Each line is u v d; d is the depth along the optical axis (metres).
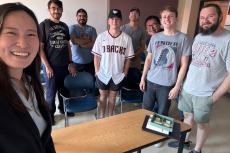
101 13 4.67
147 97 2.68
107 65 2.74
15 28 0.85
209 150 2.64
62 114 3.27
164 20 2.35
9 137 0.77
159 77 2.47
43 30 2.79
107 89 2.87
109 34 2.69
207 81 2.07
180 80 2.38
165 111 2.58
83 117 3.23
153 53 2.50
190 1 4.51
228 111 3.83
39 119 1.03
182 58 2.38
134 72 3.29
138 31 3.47
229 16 4.34
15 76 0.95
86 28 3.56
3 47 0.84
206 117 2.17
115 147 1.52
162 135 1.70
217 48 1.96
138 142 1.60
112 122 1.86
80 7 4.46
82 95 2.79
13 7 0.86
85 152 1.45
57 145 1.51
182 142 1.85
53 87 2.96
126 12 4.87
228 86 1.97
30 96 1.03
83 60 3.55
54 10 2.83
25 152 0.83
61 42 2.91
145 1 4.93
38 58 1.09
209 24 1.98
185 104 2.34
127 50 2.76
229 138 2.93
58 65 2.94
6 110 0.78
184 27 4.73
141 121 1.90
